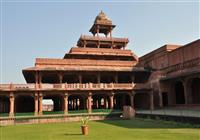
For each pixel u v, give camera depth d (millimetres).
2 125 36000
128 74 50062
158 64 49375
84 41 59969
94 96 53844
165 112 33125
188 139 16297
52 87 42281
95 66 51312
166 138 17000
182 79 40125
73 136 19375
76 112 42875
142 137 17844
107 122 34812
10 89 40156
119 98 57438
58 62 49219
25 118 38094
